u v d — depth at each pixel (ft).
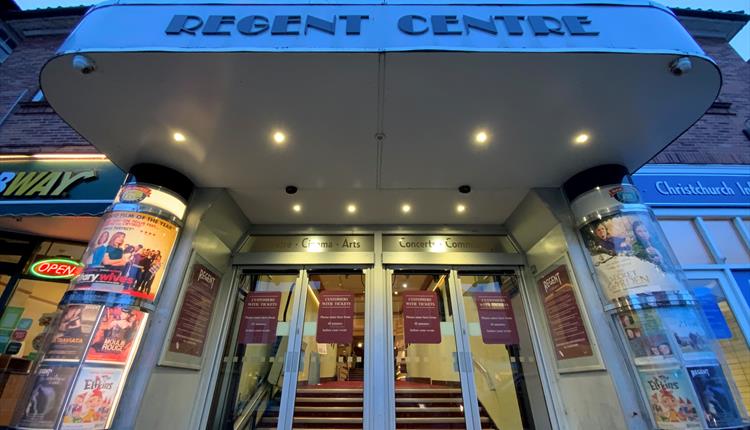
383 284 15.14
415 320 14.80
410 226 16.60
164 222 11.71
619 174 12.35
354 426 13.47
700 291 14.70
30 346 15.33
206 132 10.66
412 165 12.37
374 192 14.07
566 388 12.82
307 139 11.01
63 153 16.26
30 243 16.85
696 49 8.66
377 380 13.21
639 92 9.48
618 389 10.39
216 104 9.63
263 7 9.13
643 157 12.18
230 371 14.11
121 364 9.73
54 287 16.48
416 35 8.61
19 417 8.57
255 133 10.71
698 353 9.80
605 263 11.64
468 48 8.31
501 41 8.52
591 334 11.55
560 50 8.36
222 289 14.83
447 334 14.66
